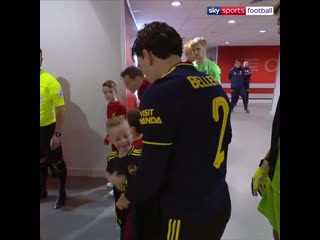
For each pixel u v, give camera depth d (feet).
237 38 34.65
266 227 7.36
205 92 2.89
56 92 8.49
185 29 26.53
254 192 4.57
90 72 10.98
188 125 2.75
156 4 16.29
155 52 3.04
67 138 11.35
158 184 2.82
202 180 2.92
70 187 10.21
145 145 2.79
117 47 10.79
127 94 11.04
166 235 2.97
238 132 18.84
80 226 7.45
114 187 4.24
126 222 3.92
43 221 7.75
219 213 3.11
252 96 44.83
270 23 24.07
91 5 10.62
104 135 11.18
